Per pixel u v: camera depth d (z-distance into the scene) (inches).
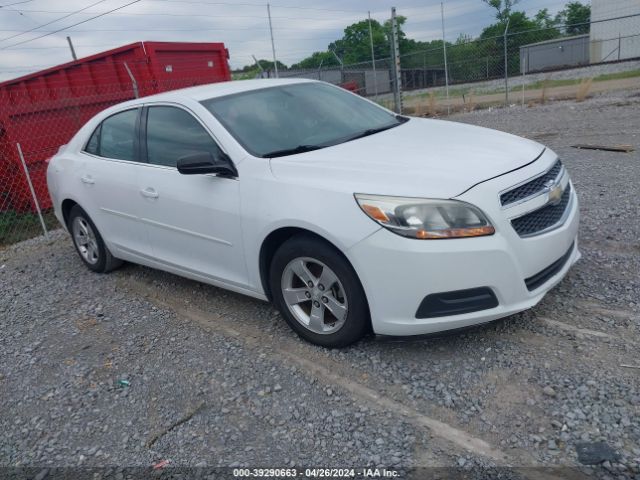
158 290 194.5
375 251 118.4
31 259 257.4
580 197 232.5
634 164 276.8
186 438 114.0
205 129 155.9
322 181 129.3
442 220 115.4
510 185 120.8
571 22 1518.2
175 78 398.3
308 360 135.6
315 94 179.8
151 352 151.2
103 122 197.8
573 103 566.3
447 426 106.7
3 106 318.3
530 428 102.8
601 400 106.7
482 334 135.2
